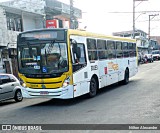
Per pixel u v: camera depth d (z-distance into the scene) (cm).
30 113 912
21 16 2603
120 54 1594
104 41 1354
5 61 2252
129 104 951
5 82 1236
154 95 1133
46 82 1000
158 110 826
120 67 1583
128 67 1739
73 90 1011
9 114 925
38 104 1121
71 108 952
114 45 1496
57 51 999
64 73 986
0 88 1176
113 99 1091
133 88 1432
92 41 1212
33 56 1030
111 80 1431
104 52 1346
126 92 1285
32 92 1030
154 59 6175
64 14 3288
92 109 901
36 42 1030
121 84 1686
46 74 999
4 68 2223
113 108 893
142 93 1214
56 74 989
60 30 1006
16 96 1293
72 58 1014
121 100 1052
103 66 1321
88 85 1148
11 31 2302
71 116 810
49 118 803
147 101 995
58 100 1179
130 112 815
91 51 1195
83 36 1128
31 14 2684
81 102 1073
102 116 780
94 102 1048
